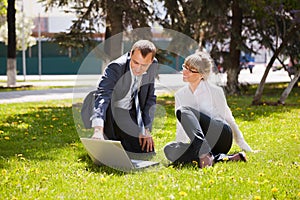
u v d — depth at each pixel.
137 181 4.99
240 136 6.56
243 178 5.04
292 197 4.43
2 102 16.00
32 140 7.81
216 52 17.75
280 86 22.30
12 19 23.53
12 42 23.70
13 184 4.84
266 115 10.85
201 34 17.05
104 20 15.94
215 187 4.67
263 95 17.94
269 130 8.47
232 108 12.53
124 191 4.59
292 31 13.26
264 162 5.82
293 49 17.81
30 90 21.56
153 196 4.41
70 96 18.52
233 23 17.62
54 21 41.81
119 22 14.98
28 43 37.06
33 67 42.62
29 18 36.75
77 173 5.35
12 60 23.70
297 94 18.30
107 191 4.61
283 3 14.80
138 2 15.16
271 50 18.14
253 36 18.30
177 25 15.92
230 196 4.41
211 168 5.43
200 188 4.65
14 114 11.66
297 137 7.57
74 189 4.69
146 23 14.98
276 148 6.73
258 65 48.53
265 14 15.47
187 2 16.19
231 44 18.06
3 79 33.12
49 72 43.00
